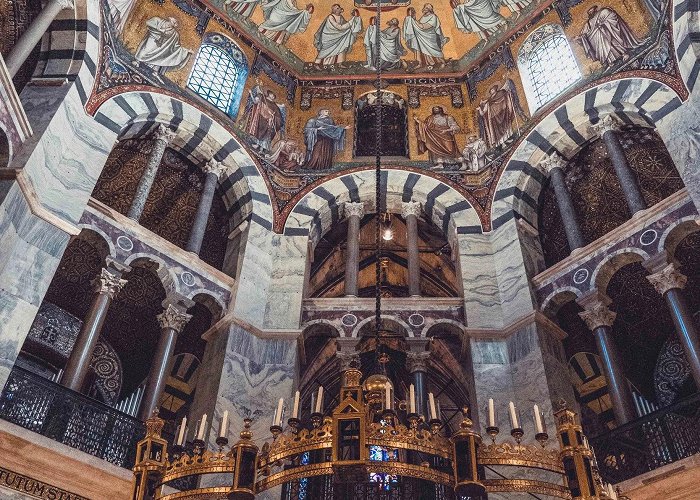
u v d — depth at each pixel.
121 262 11.88
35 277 9.95
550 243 14.76
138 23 14.79
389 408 6.20
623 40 14.21
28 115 11.40
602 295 12.04
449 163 15.75
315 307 13.31
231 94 15.84
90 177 11.83
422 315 13.15
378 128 9.18
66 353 14.19
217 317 12.73
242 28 16.72
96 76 13.02
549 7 16.25
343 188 15.41
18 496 8.47
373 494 10.05
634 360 14.76
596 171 14.93
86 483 9.01
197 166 15.09
